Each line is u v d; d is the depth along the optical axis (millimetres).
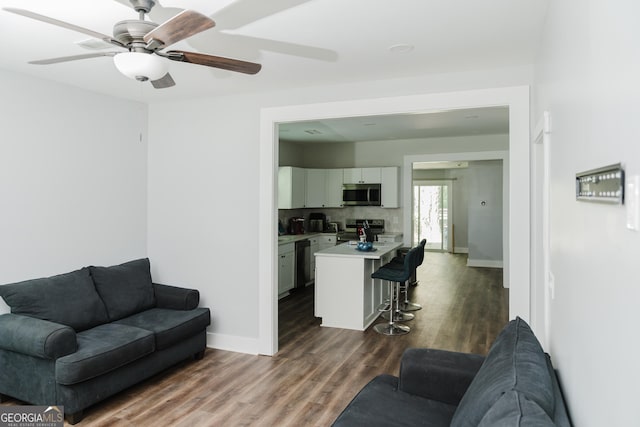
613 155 983
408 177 7773
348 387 3406
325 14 2359
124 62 1978
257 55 3039
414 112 3627
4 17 2379
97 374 2887
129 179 4395
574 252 1499
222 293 4320
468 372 2225
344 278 5027
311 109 3904
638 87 800
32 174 3490
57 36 2660
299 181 7691
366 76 3557
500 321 5242
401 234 7938
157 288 4176
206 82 3746
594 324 1182
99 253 4074
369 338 4648
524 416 1166
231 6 2258
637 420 798
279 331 4918
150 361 3387
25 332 2859
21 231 3414
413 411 2129
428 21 2451
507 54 2986
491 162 9531
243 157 4199
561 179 1813
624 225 902
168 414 2975
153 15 2344
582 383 1335
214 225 4336
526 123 3201
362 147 8141
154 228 4594
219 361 3977
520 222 3170
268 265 4105
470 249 9734
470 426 1506
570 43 1569
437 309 5848
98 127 4059
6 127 3311
